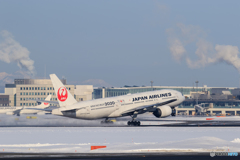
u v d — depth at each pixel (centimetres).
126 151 14788
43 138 19612
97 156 13600
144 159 12962
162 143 16675
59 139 19175
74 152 14588
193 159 12988
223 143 16775
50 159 12988
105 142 17662
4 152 14638
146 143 16975
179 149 15025
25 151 14862
